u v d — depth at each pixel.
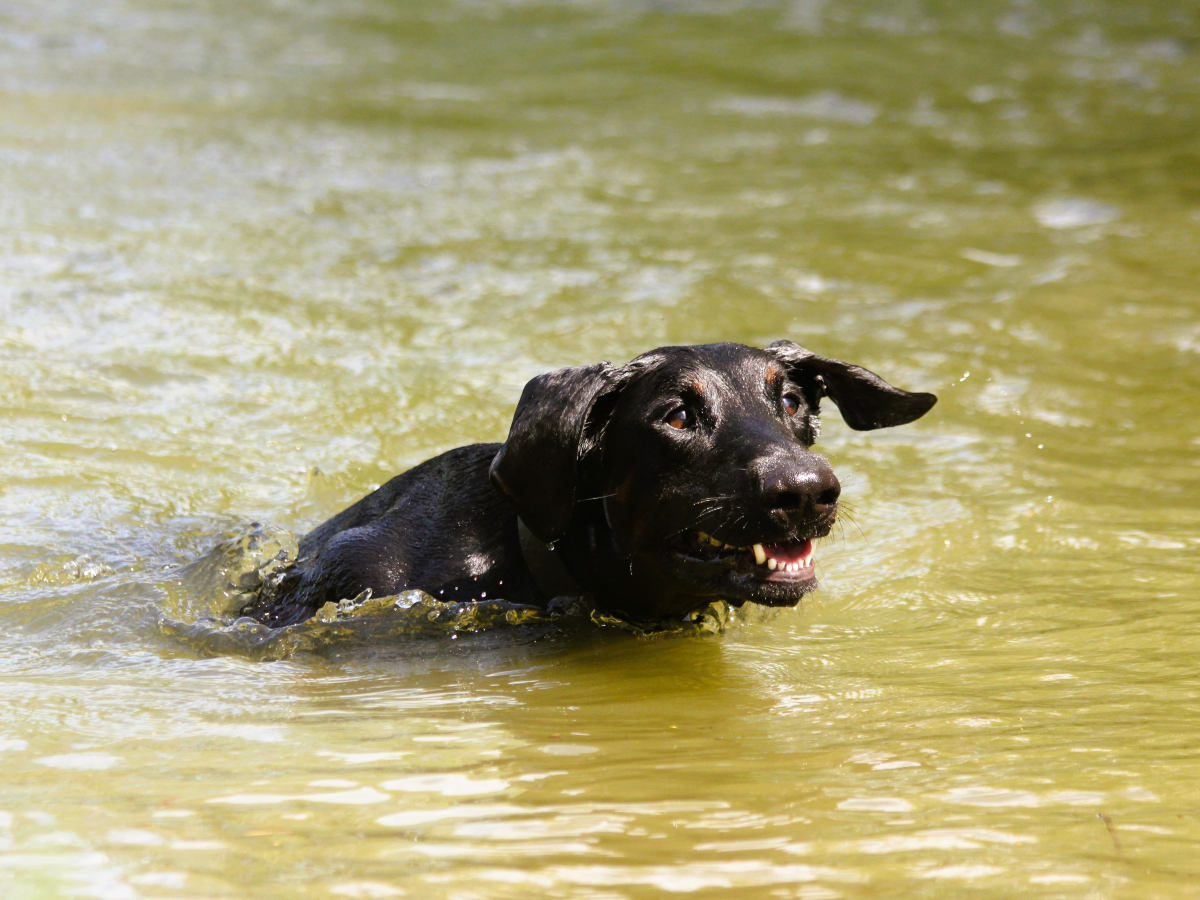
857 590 8.31
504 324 14.06
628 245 17.08
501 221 18.12
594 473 7.52
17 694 6.24
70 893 3.91
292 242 16.75
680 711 5.92
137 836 4.34
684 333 13.81
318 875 4.03
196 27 33.47
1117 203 19.05
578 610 7.77
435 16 35.59
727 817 4.48
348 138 22.77
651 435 7.10
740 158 22.17
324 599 7.82
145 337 13.35
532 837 4.32
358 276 15.59
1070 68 29.64
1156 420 11.72
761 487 6.46
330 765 5.09
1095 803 4.58
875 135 23.95
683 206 19.16
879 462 10.95
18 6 34.09
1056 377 12.83
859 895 3.88
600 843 4.27
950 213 18.77
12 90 25.05
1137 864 4.06
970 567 8.61
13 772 5.01
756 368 7.32
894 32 33.44
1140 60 30.39
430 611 7.60
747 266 16.22
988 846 4.21
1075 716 5.66
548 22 34.75
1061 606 7.68
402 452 11.05
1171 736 5.34
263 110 24.69
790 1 37.22
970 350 13.49
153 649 7.31
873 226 18.14
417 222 17.91
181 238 16.61
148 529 9.67
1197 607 7.52
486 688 6.41
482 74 28.91
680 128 24.34
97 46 30.34
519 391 12.26
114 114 23.64
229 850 4.23
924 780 4.84
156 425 11.51
